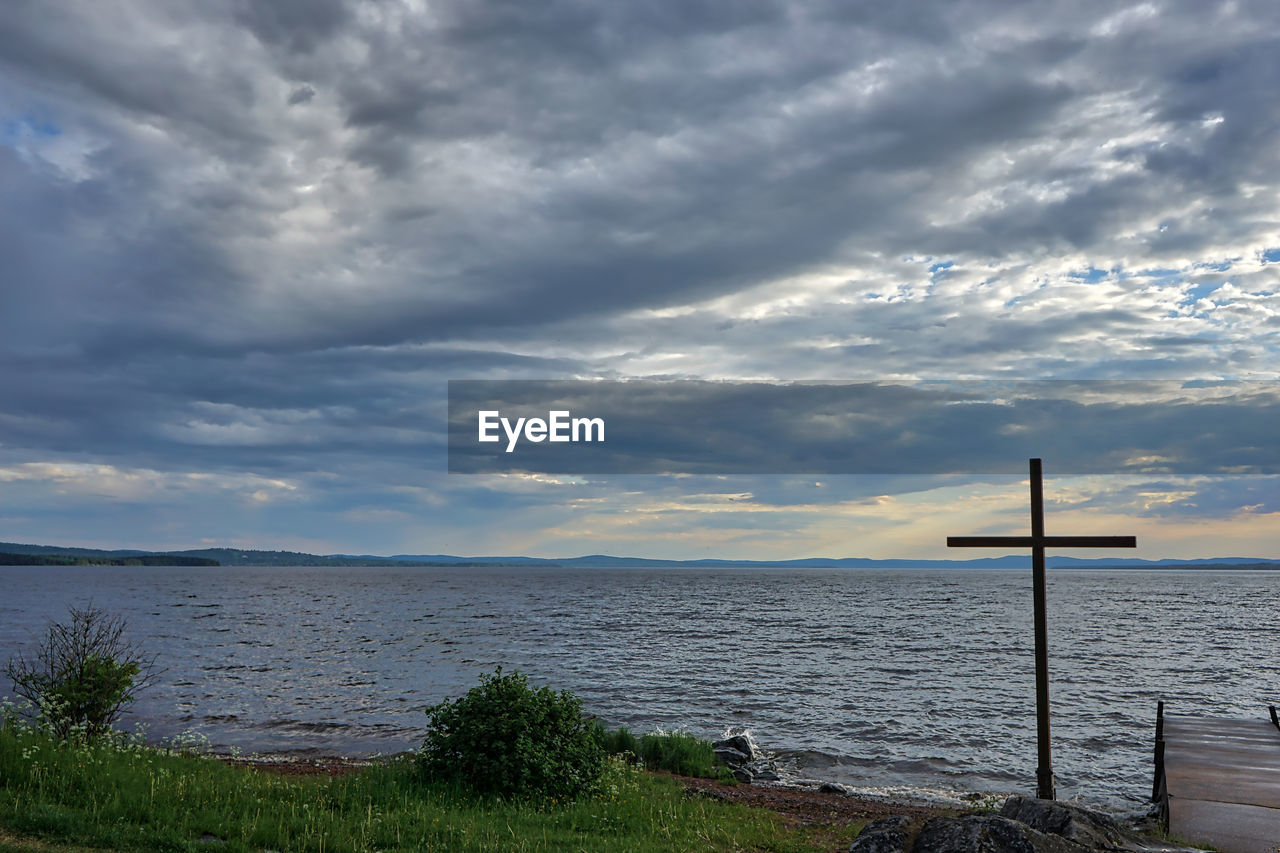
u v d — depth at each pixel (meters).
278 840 10.06
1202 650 58.81
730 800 16.91
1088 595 176.38
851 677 43.03
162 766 13.64
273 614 93.75
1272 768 17.22
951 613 105.94
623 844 11.30
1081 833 9.11
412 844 10.37
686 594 172.75
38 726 15.11
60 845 9.10
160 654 49.75
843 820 15.15
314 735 26.73
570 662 49.00
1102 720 31.58
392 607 112.94
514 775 14.13
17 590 163.50
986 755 25.50
